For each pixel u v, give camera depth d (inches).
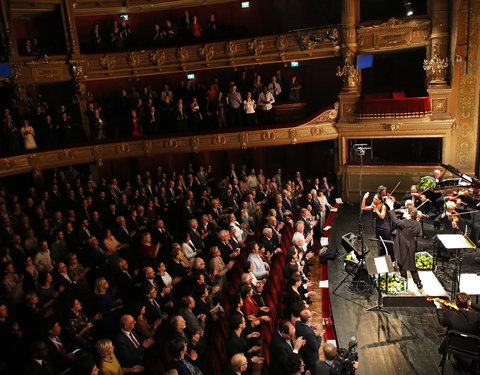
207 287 369.1
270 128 732.7
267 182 679.7
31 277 440.1
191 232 490.6
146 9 836.0
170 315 367.6
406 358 329.7
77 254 497.7
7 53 742.5
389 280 411.8
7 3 732.0
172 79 860.0
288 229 529.7
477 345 289.1
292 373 263.6
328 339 382.9
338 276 457.7
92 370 259.0
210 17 814.5
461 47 633.6
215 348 310.0
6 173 685.9
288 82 786.2
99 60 787.4
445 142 668.1
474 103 644.1
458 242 370.6
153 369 280.1
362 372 318.7
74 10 796.0
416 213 389.7
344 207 692.1
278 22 833.5
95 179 819.4
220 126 770.8
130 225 577.0
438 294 389.7
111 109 813.2
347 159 738.8
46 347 289.3
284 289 431.8
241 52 762.2
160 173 766.5
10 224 549.6
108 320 349.7
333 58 816.9
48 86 819.4
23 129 714.2
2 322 329.7
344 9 690.8
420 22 653.9
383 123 690.8
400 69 781.9
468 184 510.0
